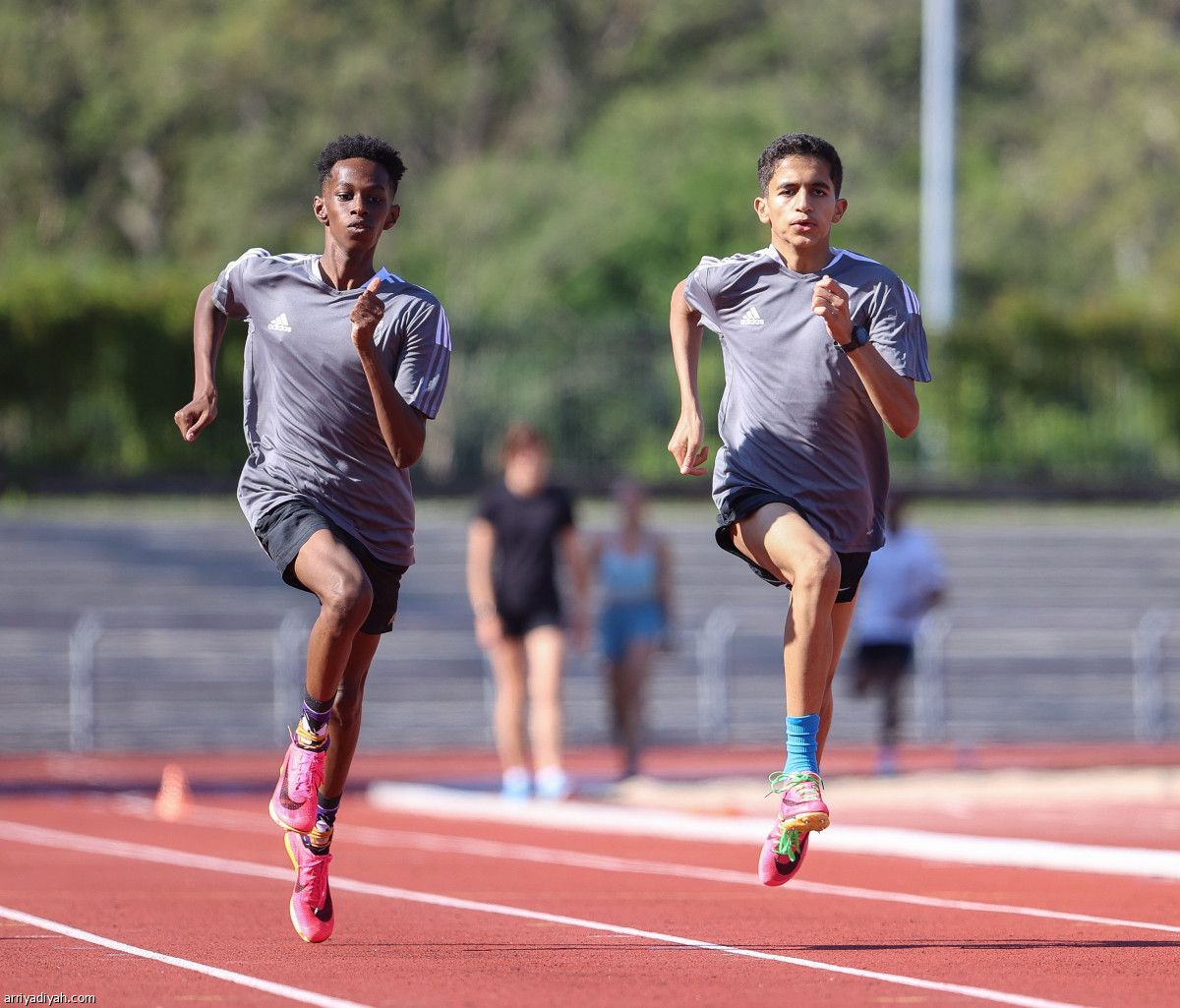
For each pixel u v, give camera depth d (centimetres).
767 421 2055
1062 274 18650
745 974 1809
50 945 2023
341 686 2017
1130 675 8238
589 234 16712
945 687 7944
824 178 2017
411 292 1988
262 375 2047
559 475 8825
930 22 10206
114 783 5419
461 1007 1596
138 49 18888
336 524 1998
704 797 4544
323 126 18950
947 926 2211
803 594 1942
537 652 4491
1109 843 3400
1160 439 9662
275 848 3447
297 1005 1602
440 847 3491
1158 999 1633
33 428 8356
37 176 18750
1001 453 9538
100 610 7588
